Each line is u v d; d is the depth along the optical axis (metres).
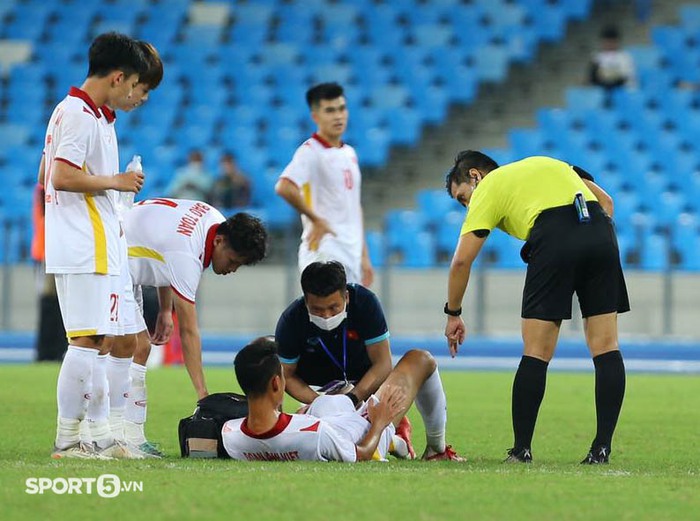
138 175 24.83
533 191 25.73
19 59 95.19
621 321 64.81
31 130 88.00
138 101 25.67
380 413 24.53
